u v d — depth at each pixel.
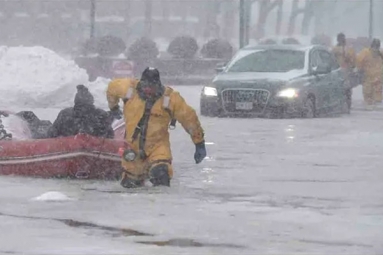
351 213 19.78
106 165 24.47
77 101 25.20
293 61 46.06
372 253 15.98
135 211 19.89
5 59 51.22
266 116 44.38
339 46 56.44
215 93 44.84
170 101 22.62
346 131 38.47
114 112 24.02
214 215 19.47
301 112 44.31
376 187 23.53
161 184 22.92
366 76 55.94
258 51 47.16
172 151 31.34
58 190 22.84
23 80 49.81
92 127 25.22
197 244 16.66
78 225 18.38
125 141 23.48
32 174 24.89
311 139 35.19
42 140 24.73
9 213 19.70
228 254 15.85
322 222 18.70
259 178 25.20
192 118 22.78
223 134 36.91
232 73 46.00
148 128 22.66
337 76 48.00
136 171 23.02
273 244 16.67
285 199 21.67
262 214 19.62
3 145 25.03
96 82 50.38
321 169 26.94
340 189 23.19
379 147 32.50
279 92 43.94
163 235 17.42
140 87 22.64
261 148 32.22
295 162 28.48
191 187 23.47
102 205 20.66
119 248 16.30
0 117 27.52
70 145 24.28
